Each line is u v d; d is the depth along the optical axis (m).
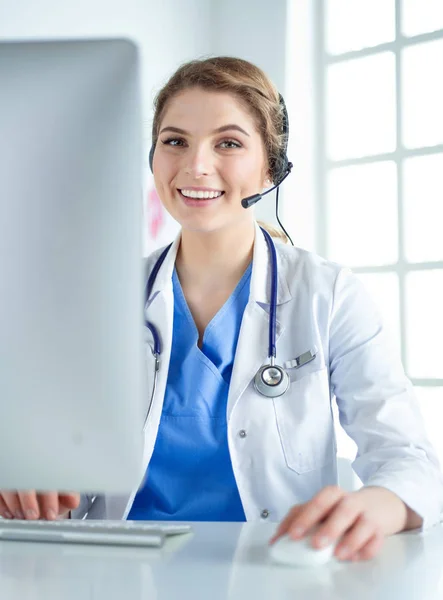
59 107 0.61
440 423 2.64
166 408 1.30
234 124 1.31
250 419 1.26
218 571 0.72
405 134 2.76
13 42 0.62
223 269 1.39
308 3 2.94
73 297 0.62
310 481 1.27
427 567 0.74
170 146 1.34
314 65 2.96
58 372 0.63
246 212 1.38
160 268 1.43
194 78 1.33
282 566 0.74
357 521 0.79
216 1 3.11
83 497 1.32
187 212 1.33
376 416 1.20
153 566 0.74
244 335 1.33
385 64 2.81
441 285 2.67
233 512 1.26
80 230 0.62
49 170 0.62
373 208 2.83
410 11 2.76
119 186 0.61
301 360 1.29
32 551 0.81
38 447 0.64
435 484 0.98
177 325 1.37
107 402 0.63
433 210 2.70
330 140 2.94
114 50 0.61
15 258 0.62
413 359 2.71
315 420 1.27
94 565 0.75
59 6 2.48
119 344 0.62
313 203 2.93
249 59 3.01
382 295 2.80
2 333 0.63
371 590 0.65
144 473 1.27
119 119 0.61
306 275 1.39
